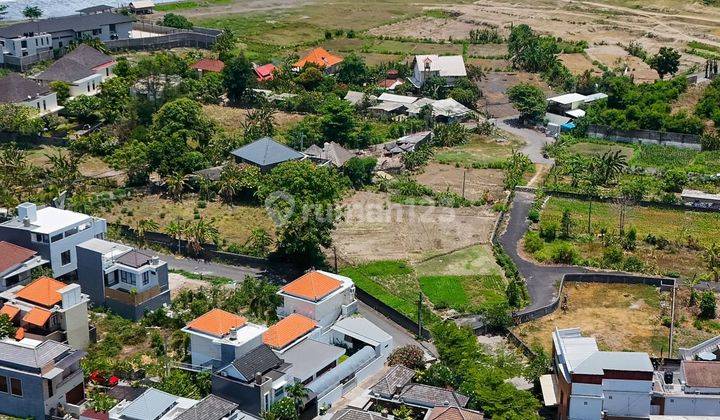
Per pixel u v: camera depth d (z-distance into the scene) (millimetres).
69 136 175000
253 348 100312
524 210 153500
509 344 111062
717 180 166625
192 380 97562
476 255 136000
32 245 119500
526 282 128000
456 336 104750
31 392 92125
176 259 133500
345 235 141875
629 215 152625
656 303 122375
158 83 193750
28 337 103375
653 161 181250
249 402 93062
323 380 98250
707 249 138875
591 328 115562
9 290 112000
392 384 96000
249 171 154625
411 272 130000
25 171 153250
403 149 177250
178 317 112438
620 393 90688
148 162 158250
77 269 119625
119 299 114625
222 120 190375
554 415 94875
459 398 93312
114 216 145250
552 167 173375
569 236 143375
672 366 100125
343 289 113938
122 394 93875
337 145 169125
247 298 117875
